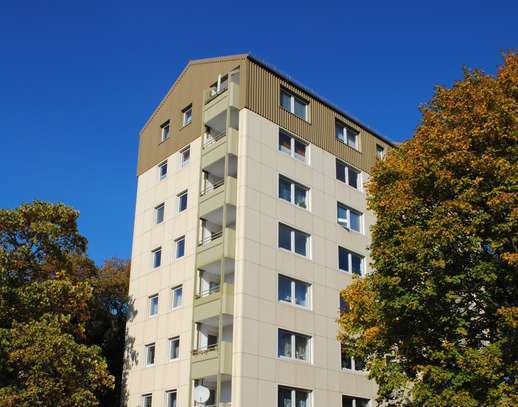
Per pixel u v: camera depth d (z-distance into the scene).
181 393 34.69
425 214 23.02
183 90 43.03
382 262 23.05
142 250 41.91
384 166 25.42
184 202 39.91
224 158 36.75
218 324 35.19
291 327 35.22
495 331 22.09
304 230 38.19
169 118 43.69
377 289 23.36
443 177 21.97
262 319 33.84
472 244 21.17
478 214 21.34
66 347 30.38
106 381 31.55
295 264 36.78
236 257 34.47
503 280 21.67
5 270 32.19
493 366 19.73
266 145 37.69
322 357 36.31
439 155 22.81
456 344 21.94
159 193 42.12
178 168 41.12
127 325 40.81
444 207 21.67
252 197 35.78
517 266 20.44
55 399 29.80
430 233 21.27
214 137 39.59
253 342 32.97
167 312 37.94
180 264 38.12
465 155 21.88
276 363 33.69
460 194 22.03
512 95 23.14
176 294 38.16
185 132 41.44
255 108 37.88
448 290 21.61
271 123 38.50
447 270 21.75
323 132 41.94
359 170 43.94
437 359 22.23
